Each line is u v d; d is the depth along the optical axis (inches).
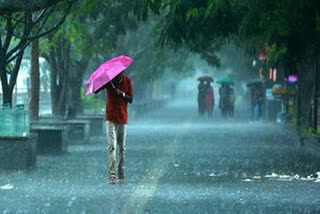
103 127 2608.3
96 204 935.0
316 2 1504.7
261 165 1514.5
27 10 1334.9
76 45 2578.7
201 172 1360.7
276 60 1824.6
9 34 1641.2
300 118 2726.4
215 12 1648.6
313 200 970.1
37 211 879.1
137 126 3193.9
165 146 2039.9
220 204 932.6
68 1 1657.2
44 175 1307.8
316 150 1849.2
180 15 1763.0
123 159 1221.7
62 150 1791.3
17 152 1418.6
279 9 1541.6
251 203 942.4
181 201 961.5
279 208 899.4
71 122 2171.5
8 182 1194.6
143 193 1043.3
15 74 1680.6
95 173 1343.5
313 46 1708.9
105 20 2314.2
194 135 2551.7
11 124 1422.2
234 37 2330.2
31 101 2113.7
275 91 3400.6
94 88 1178.6
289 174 1330.0
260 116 3767.2
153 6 1749.5
